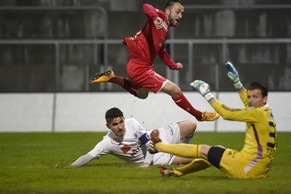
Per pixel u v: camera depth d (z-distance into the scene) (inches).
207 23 2578.7
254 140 971.9
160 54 1291.8
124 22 2593.5
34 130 2191.2
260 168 975.6
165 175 1031.6
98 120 2186.3
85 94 2223.2
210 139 1834.4
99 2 2610.7
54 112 2204.7
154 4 2554.1
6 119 2202.3
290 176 1049.5
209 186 949.8
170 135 1223.5
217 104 966.4
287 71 2422.5
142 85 1241.4
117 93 2207.2
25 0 2600.9
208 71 2367.1
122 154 1191.6
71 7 2536.9
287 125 2146.9
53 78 2444.6
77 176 1065.5
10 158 1395.2
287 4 2603.3
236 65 2420.0
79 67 2450.8
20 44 2554.1
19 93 2228.1
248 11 2581.2
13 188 964.6
